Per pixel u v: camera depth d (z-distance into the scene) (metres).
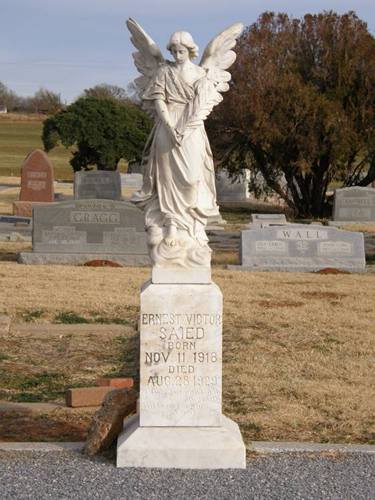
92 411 9.92
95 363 12.30
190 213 7.76
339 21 42.25
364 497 6.87
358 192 36.53
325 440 8.87
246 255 21.33
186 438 7.55
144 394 7.61
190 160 7.66
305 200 42.31
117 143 53.44
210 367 7.62
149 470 7.41
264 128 39.38
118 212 22.31
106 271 19.88
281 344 13.05
